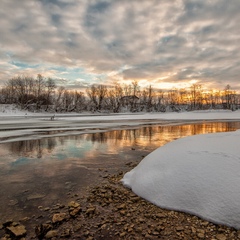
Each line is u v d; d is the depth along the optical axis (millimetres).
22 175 6777
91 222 3902
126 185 5680
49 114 59750
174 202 4242
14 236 3455
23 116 49344
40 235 3467
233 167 4234
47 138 14961
